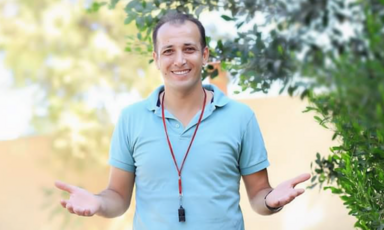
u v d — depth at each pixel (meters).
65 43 9.48
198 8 3.00
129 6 3.03
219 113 2.33
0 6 9.58
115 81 9.41
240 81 2.91
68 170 8.12
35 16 9.58
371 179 2.22
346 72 1.89
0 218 7.23
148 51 3.13
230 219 2.24
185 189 2.22
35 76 9.38
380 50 1.89
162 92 2.46
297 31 2.77
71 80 9.30
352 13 2.53
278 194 2.17
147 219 2.27
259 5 2.91
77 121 8.76
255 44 2.83
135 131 2.35
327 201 5.45
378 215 2.12
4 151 7.31
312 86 2.17
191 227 2.20
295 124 5.52
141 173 2.30
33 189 7.38
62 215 7.22
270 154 5.61
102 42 9.32
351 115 2.11
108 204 2.31
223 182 2.26
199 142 2.26
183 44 2.25
